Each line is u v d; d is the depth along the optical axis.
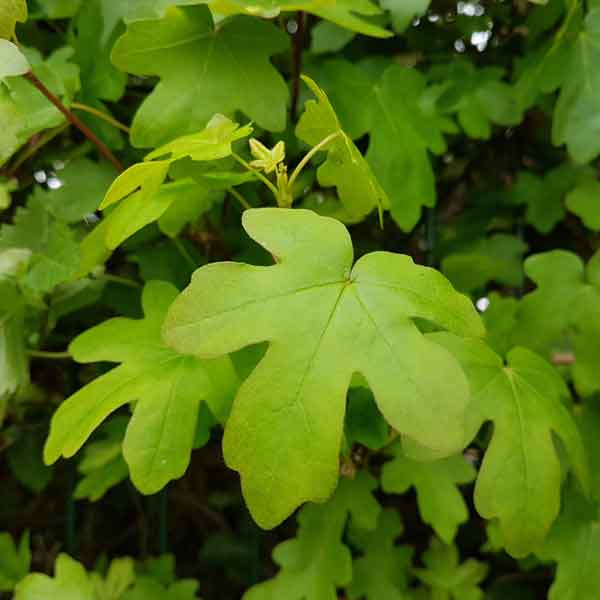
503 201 0.21
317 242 0.11
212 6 0.14
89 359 0.14
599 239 0.21
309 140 0.14
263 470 0.10
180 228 0.15
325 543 0.17
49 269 0.15
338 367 0.10
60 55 0.17
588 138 0.16
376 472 0.18
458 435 0.10
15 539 0.23
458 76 0.19
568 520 0.16
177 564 0.24
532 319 0.17
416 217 0.17
